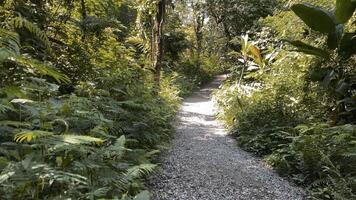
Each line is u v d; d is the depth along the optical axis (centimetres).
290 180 421
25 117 269
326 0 699
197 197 348
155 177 390
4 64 317
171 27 1700
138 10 887
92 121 292
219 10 1619
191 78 1672
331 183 371
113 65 560
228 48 1770
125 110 421
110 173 249
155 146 443
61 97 333
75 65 552
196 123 805
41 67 196
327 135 434
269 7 1503
